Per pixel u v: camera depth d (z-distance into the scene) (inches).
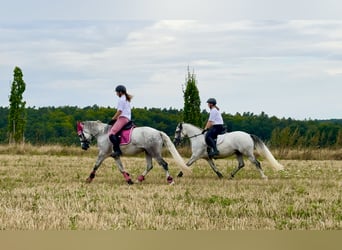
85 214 407.5
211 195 522.6
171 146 649.0
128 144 639.8
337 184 652.1
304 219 406.3
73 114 2659.9
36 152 1223.5
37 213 414.9
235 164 1007.6
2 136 2207.2
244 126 2454.5
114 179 699.4
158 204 463.2
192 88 1486.2
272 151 1251.8
